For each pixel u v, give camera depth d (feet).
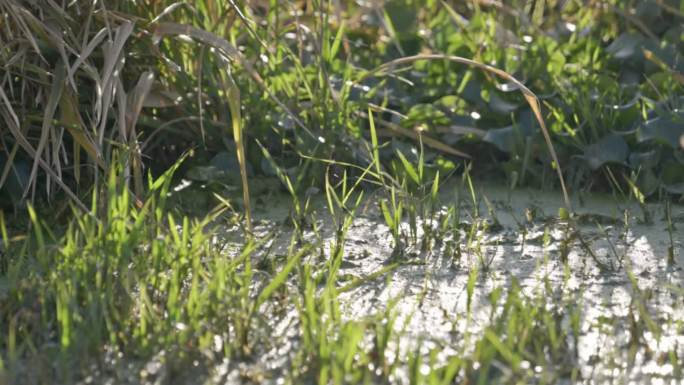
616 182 19.69
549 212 19.16
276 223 18.42
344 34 24.44
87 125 19.15
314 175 20.17
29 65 17.93
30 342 12.46
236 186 19.85
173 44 20.07
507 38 24.11
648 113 21.09
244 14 21.33
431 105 21.48
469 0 26.71
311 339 12.57
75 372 12.28
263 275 15.46
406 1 26.43
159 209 15.53
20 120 18.35
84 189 19.01
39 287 14.03
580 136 21.03
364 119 21.67
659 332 13.39
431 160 21.03
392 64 20.51
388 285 14.92
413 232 17.51
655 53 23.03
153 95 19.35
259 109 20.66
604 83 21.95
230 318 13.52
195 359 12.69
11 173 18.30
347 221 17.08
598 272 15.94
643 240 17.47
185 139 20.72
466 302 14.71
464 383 12.01
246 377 12.25
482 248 17.15
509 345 12.53
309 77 21.74
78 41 18.54
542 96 21.62
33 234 17.37
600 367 12.58
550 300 14.69
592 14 25.79
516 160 20.77
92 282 14.03
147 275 14.07
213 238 17.33
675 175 19.86
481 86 22.29
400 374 12.30
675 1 24.71
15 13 17.31
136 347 12.77
